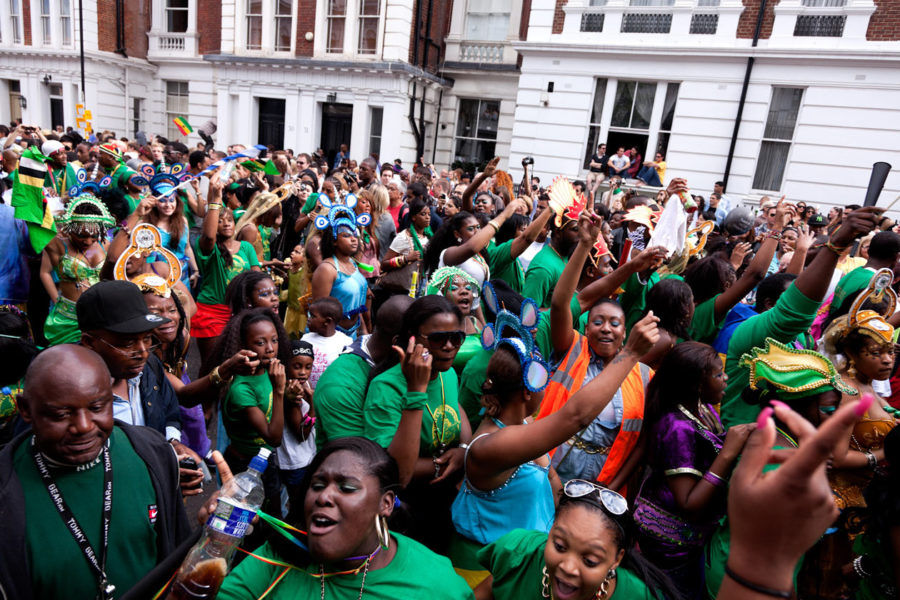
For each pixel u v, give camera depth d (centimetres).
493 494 227
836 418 82
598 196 1433
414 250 568
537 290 408
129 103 2125
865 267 448
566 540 167
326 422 271
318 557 157
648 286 431
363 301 475
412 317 251
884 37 1226
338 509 157
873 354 302
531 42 1518
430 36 1828
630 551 186
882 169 288
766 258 404
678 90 1427
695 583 263
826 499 85
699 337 432
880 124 1252
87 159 1021
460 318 254
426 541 268
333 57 1775
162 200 495
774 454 93
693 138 1413
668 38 1404
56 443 163
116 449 183
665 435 256
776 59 1306
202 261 494
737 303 429
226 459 327
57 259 409
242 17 1859
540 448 200
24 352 261
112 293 219
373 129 1802
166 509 192
